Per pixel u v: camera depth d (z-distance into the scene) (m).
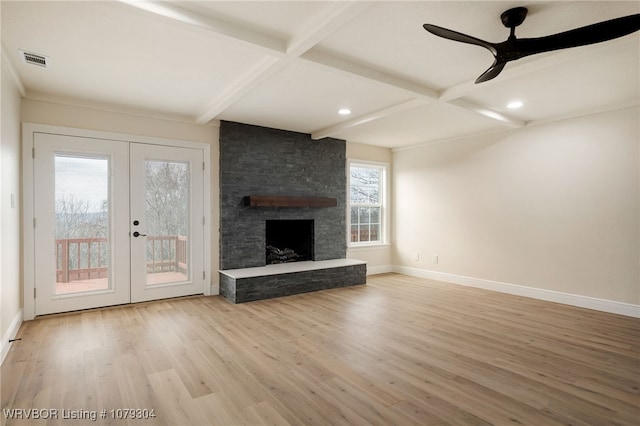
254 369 2.59
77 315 3.86
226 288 4.64
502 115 4.43
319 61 2.78
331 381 2.41
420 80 3.34
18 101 3.46
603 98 3.81
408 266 6.48
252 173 5.09
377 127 5.09
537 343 3.11
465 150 5.59
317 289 5.11
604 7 2.18
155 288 4.46
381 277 6.22
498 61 2.28
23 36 2.51
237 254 4.98
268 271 4.81
